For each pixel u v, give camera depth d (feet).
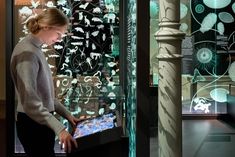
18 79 6.73
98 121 7.36
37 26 7.04
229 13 25.39
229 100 25.21
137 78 7.13
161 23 6.64
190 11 25.41
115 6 13.83
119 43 13.83
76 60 13.94
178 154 6.78
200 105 25.95
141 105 7.14
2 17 23.53
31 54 6.82
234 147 17.34
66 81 13.85
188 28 25.53
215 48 25.64
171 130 6.72
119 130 6.48
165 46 6.61
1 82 23.65
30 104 6.54
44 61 7.23
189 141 18.75
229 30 25.50
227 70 25.76
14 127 13.14
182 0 25.31
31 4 13.51
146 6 7.02
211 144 17.99
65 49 13.97
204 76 25.81
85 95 12.37
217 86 25.86
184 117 25.72
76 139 6.01
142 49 7.07
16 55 6.88
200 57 25.70
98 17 13.91
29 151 7.38
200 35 25.57
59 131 6.22
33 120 6.99
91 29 13.94
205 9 25.40
